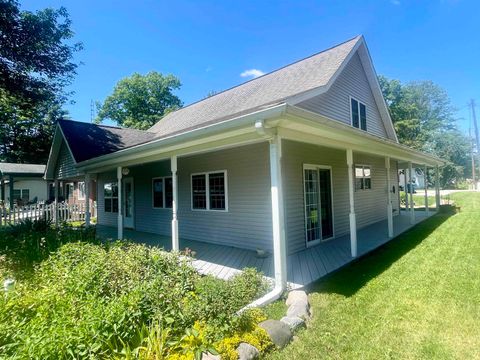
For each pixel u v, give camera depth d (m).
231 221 7.35
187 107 14.51
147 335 2.51
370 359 2.62
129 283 3.41
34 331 2.29
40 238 6.75
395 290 4.17
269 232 6.50
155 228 10.01
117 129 13.82
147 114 32.25
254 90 9.38
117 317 2.45
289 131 4.39
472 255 5.80
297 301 3.65
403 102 34.34
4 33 13.29
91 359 2.09
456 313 3.39
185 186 8.73
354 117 9.80
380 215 11.41
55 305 2.89
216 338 2.61
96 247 5.01
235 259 6.14
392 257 6.03
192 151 5.51
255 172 6.78
